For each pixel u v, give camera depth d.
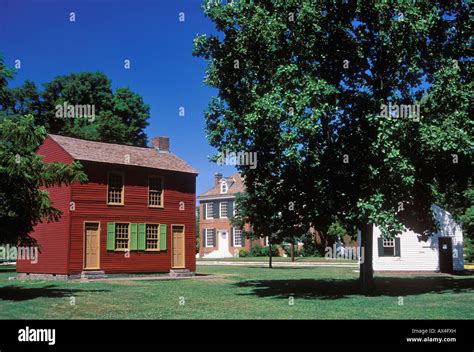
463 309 16.06
